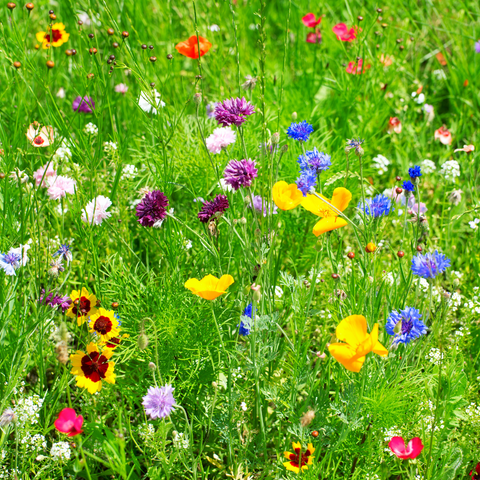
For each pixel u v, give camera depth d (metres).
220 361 2.89
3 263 2.87
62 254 2.95
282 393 2.86
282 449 2.89
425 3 4.07
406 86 3.62
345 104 3.39
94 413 2.88
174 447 2.81
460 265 3.14
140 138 3.30
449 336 2.97
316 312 2.88
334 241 3.15
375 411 2.81
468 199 3.27
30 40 3.49
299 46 3.80
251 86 2.96
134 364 2.96
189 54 3.20
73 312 2.91
